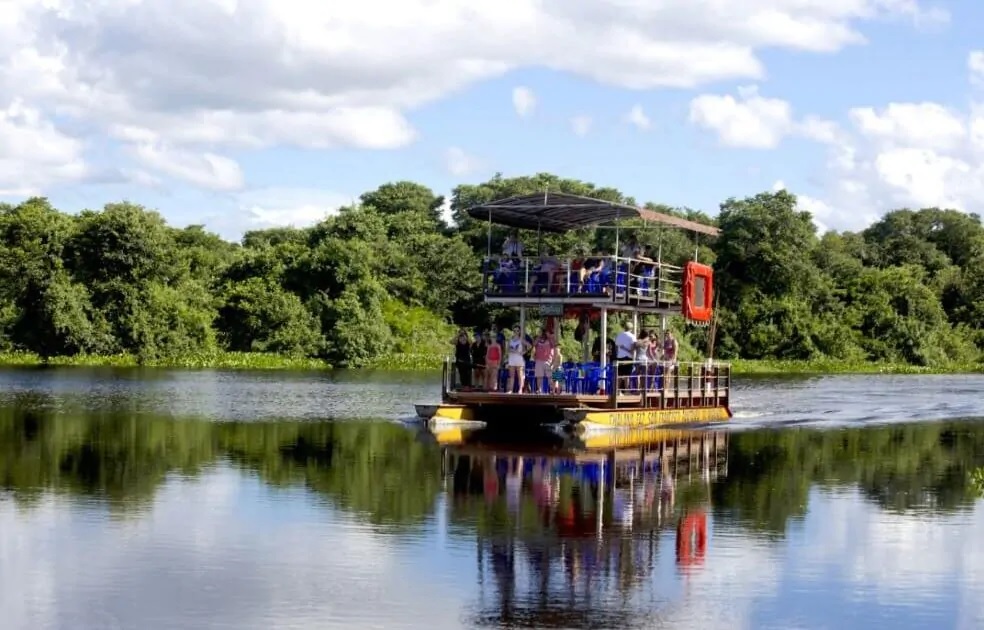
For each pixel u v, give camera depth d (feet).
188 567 57.47
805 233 342.85
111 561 58.44
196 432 115.85
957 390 214.48
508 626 49.14
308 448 102.12
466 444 105.81
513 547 62.18
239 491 78.18
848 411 157.28
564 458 96.27
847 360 325.01
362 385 210.59
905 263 413.80
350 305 296.30
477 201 349.20
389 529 66.23
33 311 291.99
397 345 298.76
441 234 356.18
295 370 277.44
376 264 311.88
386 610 51.06
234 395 177.78
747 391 210.79
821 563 59.77
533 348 125.18
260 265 316.19
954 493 80.84
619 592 54.19
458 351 123.75
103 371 254.68
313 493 77.61
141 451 99.19
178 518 68.90
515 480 83.97
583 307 123.03
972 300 387.75
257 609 50.93
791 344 327.67
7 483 80.94
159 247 298.35
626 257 125.29
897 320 342.64
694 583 55.77
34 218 295.07
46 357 288.92
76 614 50.06
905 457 100.78
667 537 65.16
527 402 117.60
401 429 119.96
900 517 71.72
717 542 64.18
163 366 285.64
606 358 128.26
